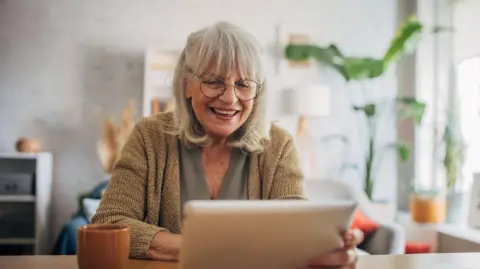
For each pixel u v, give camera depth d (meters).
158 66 3.93
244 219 0.71
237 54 1.19
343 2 4.31
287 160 1.31
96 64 4.05
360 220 2.90
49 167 3.89
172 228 1.23
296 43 4.22
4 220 3.62
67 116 4.03
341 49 4.31
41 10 4.00
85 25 4.04
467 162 3.71
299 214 0.73
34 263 0.98
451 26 4.00
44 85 4.01
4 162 3.93
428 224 3.58
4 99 3.97
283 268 0.80
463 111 3.81
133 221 1.08
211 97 1.20
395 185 4.32
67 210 4.02
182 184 1.26
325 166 4.27
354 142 4.31
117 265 0.82
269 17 4.24
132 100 4.07
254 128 1.29
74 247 3.08
